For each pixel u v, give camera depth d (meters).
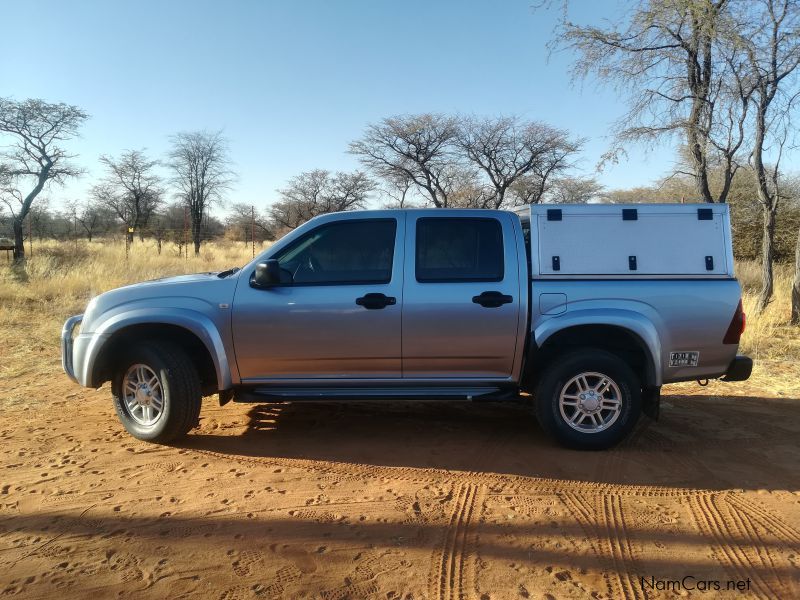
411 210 4.67
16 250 22.61
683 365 4.49
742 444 4.78
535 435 4.96
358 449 4.60
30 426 5.11
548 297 4.46
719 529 3.35
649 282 4.48
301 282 4.54
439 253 4.58
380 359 4.51
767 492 3.86
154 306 4.50
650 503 3.68
